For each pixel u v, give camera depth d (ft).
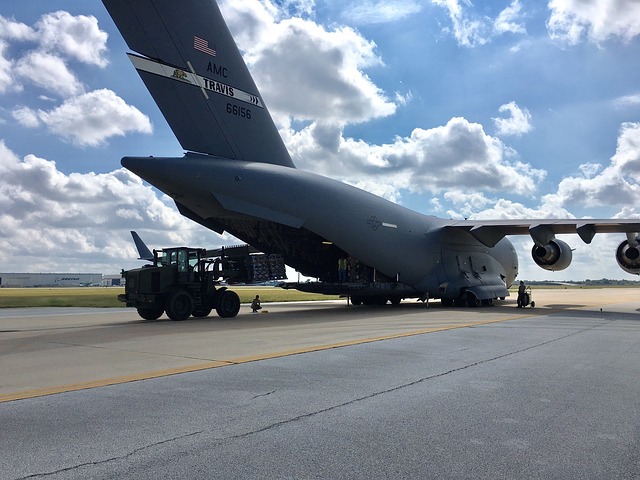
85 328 47.50
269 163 63.21
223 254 65.26
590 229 73.51
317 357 28.68
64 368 25.38
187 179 53.72
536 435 15.29
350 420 16.61
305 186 62.34
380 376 23.41
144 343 35.35
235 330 44.34
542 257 84.33
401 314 64.44
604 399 19.53
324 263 77.05
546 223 72.79
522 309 76.28
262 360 27.58
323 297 141.90
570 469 12.76
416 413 17.46
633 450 14.10
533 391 20.72
